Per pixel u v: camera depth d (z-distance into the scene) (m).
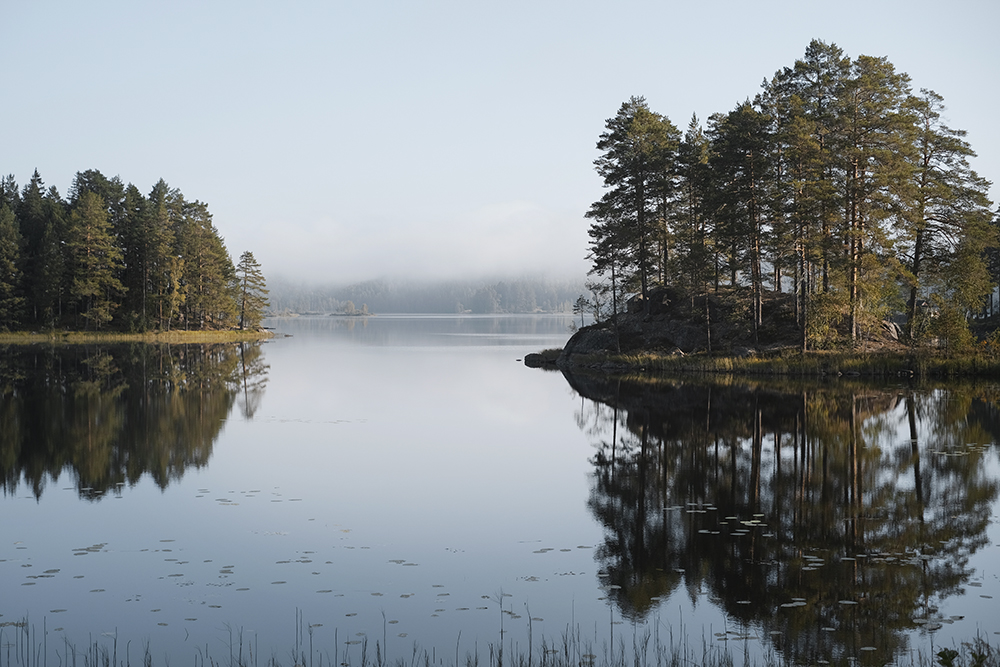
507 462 21.97
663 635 9.91
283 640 9.82
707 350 52.88
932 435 24.98
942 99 48.91
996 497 17.00
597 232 59.03
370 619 10.53
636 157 54.56
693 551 13.45
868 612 10.56
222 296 110.12
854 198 43.41
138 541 14.16
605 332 61.12
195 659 9.28
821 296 46.03
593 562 12.95
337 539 14.38
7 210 98.94
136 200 107.56
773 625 10.19
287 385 44.19
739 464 21.16
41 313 98.44
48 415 30.95
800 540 14.00
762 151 47.47
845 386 39.31
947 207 48.94
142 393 39.16
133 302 100.12
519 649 9.52
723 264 56.06
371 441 25.52
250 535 14.57
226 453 23.25
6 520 15.62
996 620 10.20
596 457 22.62
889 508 16.19
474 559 13.14
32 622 10.42
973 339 47.78
